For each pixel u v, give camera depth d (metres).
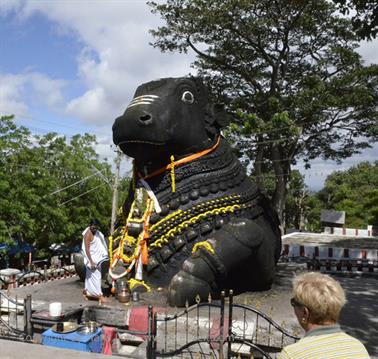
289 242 23.05
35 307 6.57
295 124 20.91
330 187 43.94
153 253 7.14
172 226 7.09
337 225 32.53
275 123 20.19
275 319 6.05
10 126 17.94
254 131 20.47
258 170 23.58
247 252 6.68
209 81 24.31
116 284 6.96
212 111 7.85
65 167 20.78
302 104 21.22
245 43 23.47
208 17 21.48
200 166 7.39
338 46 22.61
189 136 7.34
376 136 23.55
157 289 7.04
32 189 17.39
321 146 25.28
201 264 6.47
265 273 7.37
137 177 7.65
